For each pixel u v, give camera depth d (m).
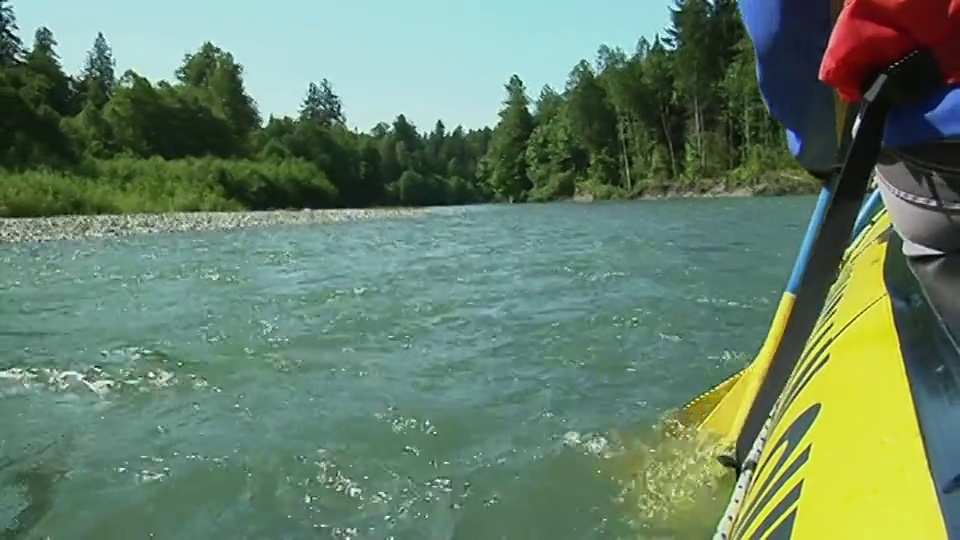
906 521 1.01
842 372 1.52
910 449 1.12
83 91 71.75
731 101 54.28
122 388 5.41
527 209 38.84
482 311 7.70
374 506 3.51
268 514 3.46
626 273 9.70
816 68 1.70
